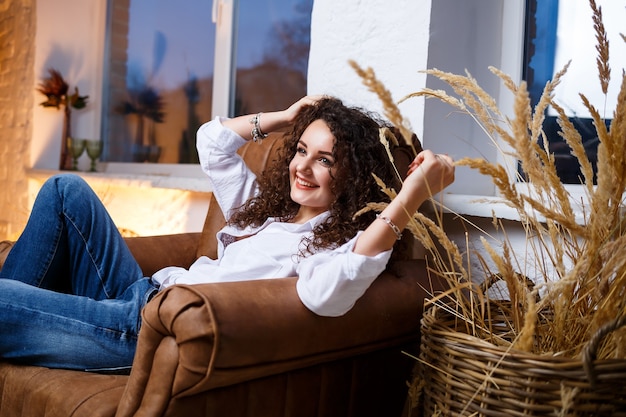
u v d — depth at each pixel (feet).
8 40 11.82
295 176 4.87
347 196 4.70
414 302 4.40
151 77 10.45
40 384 3.91
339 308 3.72
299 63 8.12
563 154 5.73
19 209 11.53
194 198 8.95
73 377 4.00
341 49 6.15
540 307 3.38
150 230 9.61
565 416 2.98
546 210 3.09
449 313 4.04
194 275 4.91
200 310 3.28
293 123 5.47
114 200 10.22
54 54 11.44
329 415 4.13
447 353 3.46
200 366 3.26
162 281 5.04
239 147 5.69
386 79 5.82
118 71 11.10
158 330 3.43
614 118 3.18
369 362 4.39
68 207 5.01
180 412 3.37
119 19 11.08
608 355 3.21
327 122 4.78
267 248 4.75
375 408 4.48
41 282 4.98
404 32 5.67
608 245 3.09
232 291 3.48
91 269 5.10
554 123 5.79
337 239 4.53
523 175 5.84
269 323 3.47
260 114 5.52
